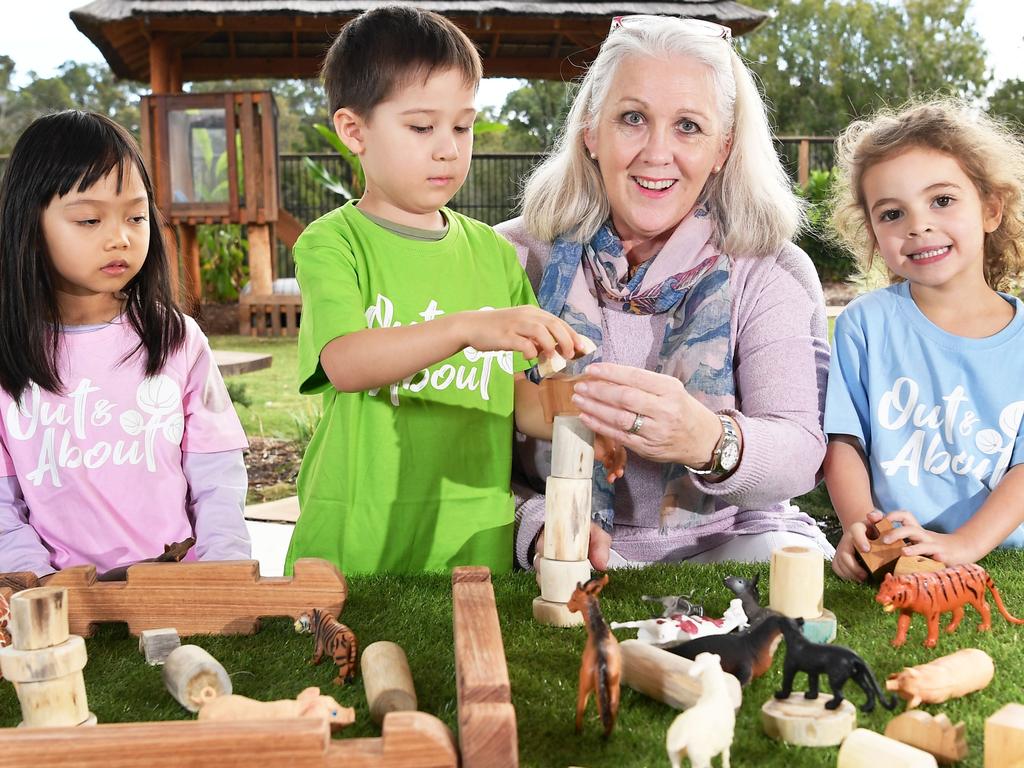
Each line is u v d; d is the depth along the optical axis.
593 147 2.01
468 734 0.79
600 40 10.30
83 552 1.73
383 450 1.82
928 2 37.06
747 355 1.95
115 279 1.62
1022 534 1.90
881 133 1.89
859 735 0.89
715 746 0.87
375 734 0.97
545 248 2.18
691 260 1.99
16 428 1.71
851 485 1.84
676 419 1.48
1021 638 1.25
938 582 1.21
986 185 1.83
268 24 9.90
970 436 1.84
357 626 1.30
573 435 1.33
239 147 10.30
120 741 0.77
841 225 2.18
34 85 39.25
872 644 1.22
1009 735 0.85
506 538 1.88
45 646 0.97
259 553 3.35
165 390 1.79
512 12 9.66
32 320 1.65
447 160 1.71
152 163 10.15
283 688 1.10
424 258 1.83
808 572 1.21
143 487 1.76
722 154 2.01
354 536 1.82
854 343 1.94
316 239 1.78
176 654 1.07
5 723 1.03
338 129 1.79
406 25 1.69
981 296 1.89
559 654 1.19
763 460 1.67
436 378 1.83
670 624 1.17
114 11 9.94
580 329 2.01
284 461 5.42
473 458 1.86
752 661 1.06
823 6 37.41
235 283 12.89
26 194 1.58
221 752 0.77
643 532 2.03
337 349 1.61
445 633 1.27
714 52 1.88
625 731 0.97
